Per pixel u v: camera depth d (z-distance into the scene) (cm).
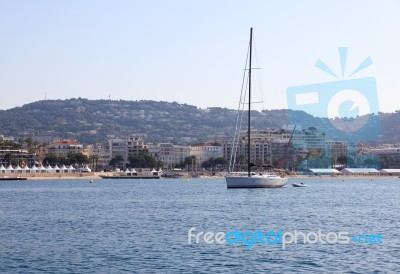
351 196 14500
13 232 7081
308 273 4647
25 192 18150
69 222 8162
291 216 8712
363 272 4678
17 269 4872
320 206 10738
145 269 4809
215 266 4894
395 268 4806
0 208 10975
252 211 9538
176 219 8356
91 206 11300
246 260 5109
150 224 7750
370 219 8350
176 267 4869
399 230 7050
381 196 14588
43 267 4934
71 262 5116
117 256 5350
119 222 8056
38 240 6359
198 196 14300
